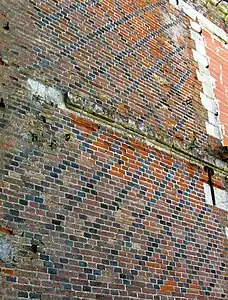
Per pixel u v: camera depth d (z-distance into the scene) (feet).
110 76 22.68
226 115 29.66
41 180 17.26
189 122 26.35
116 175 20.16
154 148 22.75
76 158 18.86
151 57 26.13
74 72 20.88
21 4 20.16
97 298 17.08
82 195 18.38
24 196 16.48
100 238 18.24
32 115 18.11
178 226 21.93
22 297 15.01
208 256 22.70
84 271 17.11
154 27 27.68
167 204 21.94
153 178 21.89
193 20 31.73
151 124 23.70
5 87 17.72
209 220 23.85
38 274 15.71
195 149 25.16
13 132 17.19
